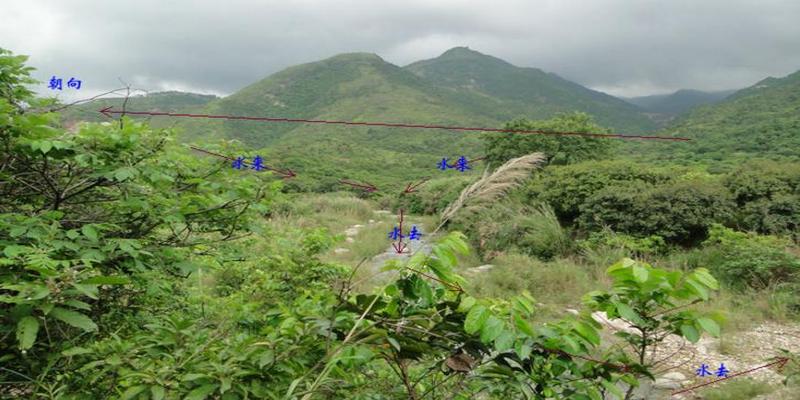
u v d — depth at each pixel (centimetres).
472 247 1078
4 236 251
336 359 184
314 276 477
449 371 217
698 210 970
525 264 912
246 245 433
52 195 288
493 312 196
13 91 297
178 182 313
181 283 423
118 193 306
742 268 768
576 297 772
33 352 236
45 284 200
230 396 191
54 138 261
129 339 261
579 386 203
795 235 894
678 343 588
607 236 991
